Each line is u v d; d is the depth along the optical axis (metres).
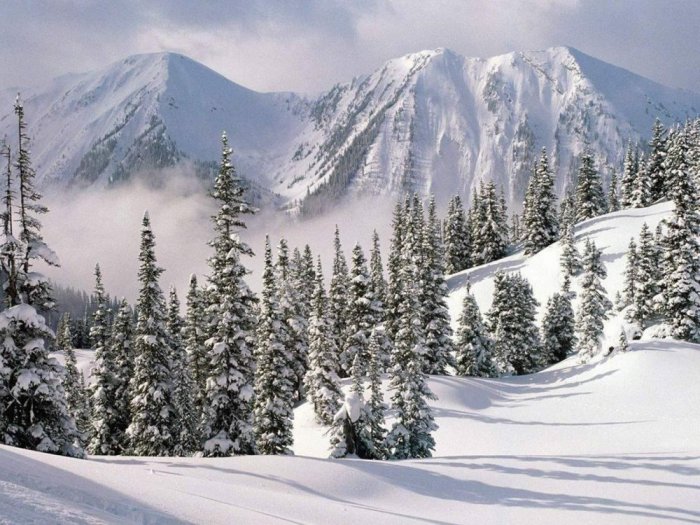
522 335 66.88
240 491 14.74
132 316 40.62
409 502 17.56
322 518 13.17
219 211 30.95
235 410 31.34
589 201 105.62
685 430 32.56
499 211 103.88
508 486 19.88
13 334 23.70
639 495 18.28
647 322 60.88
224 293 31.05
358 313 60.75
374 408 32.34
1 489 8.45
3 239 23.20
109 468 15.02
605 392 42.94
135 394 35.81
